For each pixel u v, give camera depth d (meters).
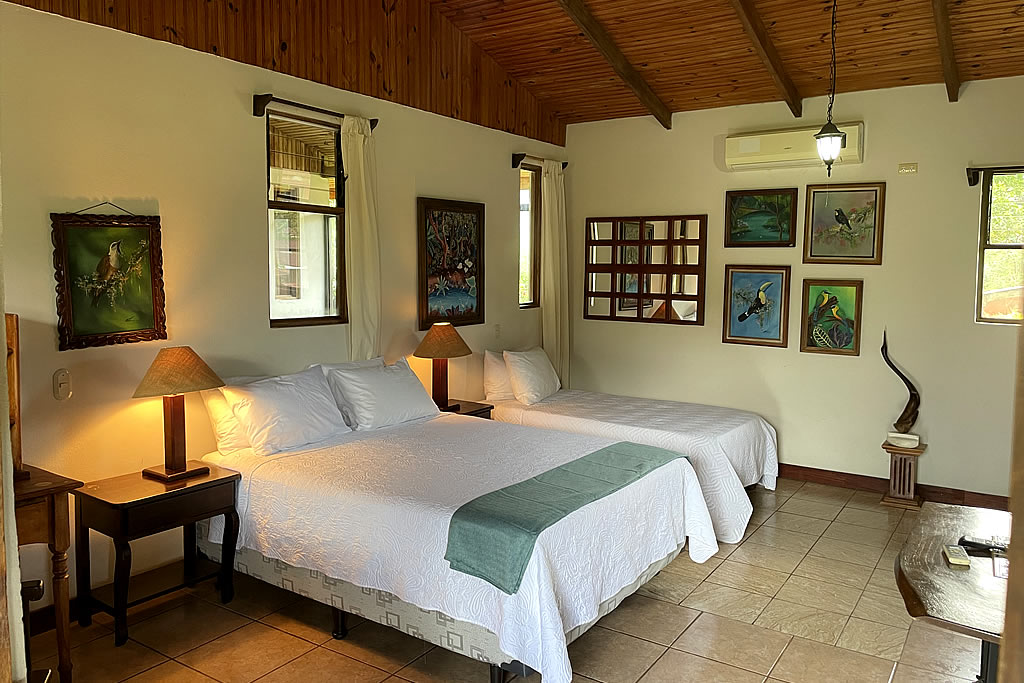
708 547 3.81
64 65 3.31
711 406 5.74
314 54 4.44
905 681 2.96
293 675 2.98
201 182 3.90
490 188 5.86
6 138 3.14
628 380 6.52
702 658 3.12
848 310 5.48
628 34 5.02
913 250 5.23
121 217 3.54
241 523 3.54
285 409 3.90
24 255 3.22
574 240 6.68
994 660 2.32
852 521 4.85
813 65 5.07
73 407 3.43
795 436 5.78
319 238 4.63
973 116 4.98
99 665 3.03
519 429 4.37
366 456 3.73
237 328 4.14
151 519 3.22
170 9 3.71
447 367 5.24
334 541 3.20
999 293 4.99
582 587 2.95
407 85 5.07
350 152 4.63
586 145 6.55
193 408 3.97
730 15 4.65
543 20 5.11
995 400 5.04
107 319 3.52
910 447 5.10
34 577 3.30
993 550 2.39
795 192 5.61
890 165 5.27
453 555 2.86
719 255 5.99
